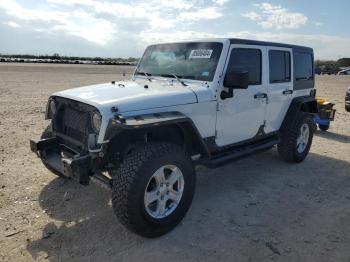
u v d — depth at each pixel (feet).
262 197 15.97
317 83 98.78
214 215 14.07
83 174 11.71
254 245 11.98
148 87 14.42
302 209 14.84
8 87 57.26
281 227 13.25
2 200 14.52
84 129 12.57
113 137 11.58
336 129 31.35
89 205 14.39
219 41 15.17
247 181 17.87
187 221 13.52
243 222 13.57
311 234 12.80
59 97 13.98
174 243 11.99
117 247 11.64
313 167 20.39
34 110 35.19
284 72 19.19
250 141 17.51
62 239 11.98
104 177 12.46
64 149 13.99
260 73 17.25
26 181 16.49
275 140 19.29
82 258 11.00
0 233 12.18
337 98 56.24
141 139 13.12
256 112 17.30
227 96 14.97
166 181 12.35
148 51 17.95
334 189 17.13
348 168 20.36
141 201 11.47
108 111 11.57
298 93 20.74
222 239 12.31
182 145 14.29
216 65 14.73
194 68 15.43
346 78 139.23
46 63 189.47
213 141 15.20
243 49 15.88
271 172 19.27
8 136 24.21
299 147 20.84
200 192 16.34
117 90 13.71
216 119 14.96
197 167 19.58
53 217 13.39
